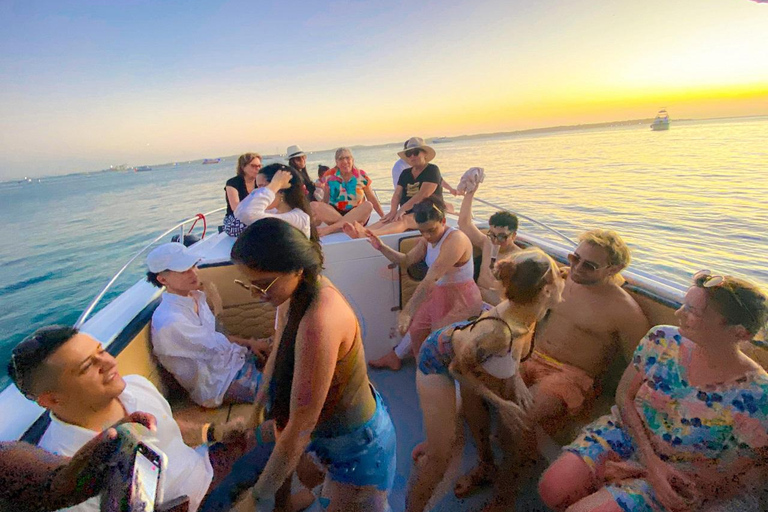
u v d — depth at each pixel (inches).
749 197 536.7
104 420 48.2
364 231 105.7
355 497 52.0
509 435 61.0
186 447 55.2
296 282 41.8
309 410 43.2
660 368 55.7
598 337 70.1
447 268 89.6
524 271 56.6
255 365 91.7
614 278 72.5
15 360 42.1
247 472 50.9
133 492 36.2
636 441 57.8
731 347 48.8
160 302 85.0
